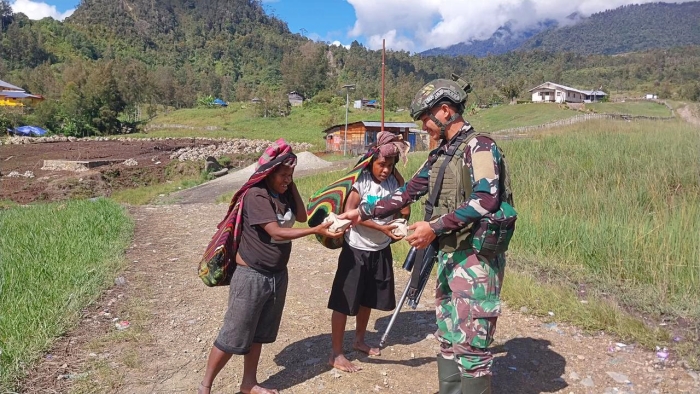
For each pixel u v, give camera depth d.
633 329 4.59
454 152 3.18
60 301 5.25
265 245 3.61
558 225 7.44
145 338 4.71
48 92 104.81
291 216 3.71
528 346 4.54
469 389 3.15
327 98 101.19
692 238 6.27
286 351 4.57
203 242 8.71
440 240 3.22
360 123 40.72
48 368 4.07
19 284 5.59
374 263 4.21
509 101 94.19
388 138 4.12
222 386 3.96
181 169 34.53
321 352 4.54
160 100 118.06
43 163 36.31
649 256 6.10
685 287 5.43
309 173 24.33
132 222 10.37
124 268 6.89
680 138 13.66
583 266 6.46
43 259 6.64
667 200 8.85
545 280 6.02
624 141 13.91
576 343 4.56
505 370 4.14
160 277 6.62
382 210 3.58
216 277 3.64
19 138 59.09
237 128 78.75
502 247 3.07
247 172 28.45
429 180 3.30
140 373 4.10
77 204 12.50
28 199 26.58
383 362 4.35
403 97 102.50
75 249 7.26
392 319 3.49
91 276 6.24
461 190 3.13
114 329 4.91
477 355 3.14
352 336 4.93
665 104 76.62
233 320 3.60
